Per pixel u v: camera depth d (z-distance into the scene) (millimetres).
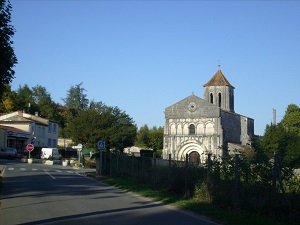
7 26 14281
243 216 11789
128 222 11078
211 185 14648
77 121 55031
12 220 11273
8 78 15086
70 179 27703
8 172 32875
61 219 11461
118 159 29750
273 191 11766
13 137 66312
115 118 56625
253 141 17234
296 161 11852
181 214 12766
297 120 61750
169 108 64938
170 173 18562
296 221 10938
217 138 61844
